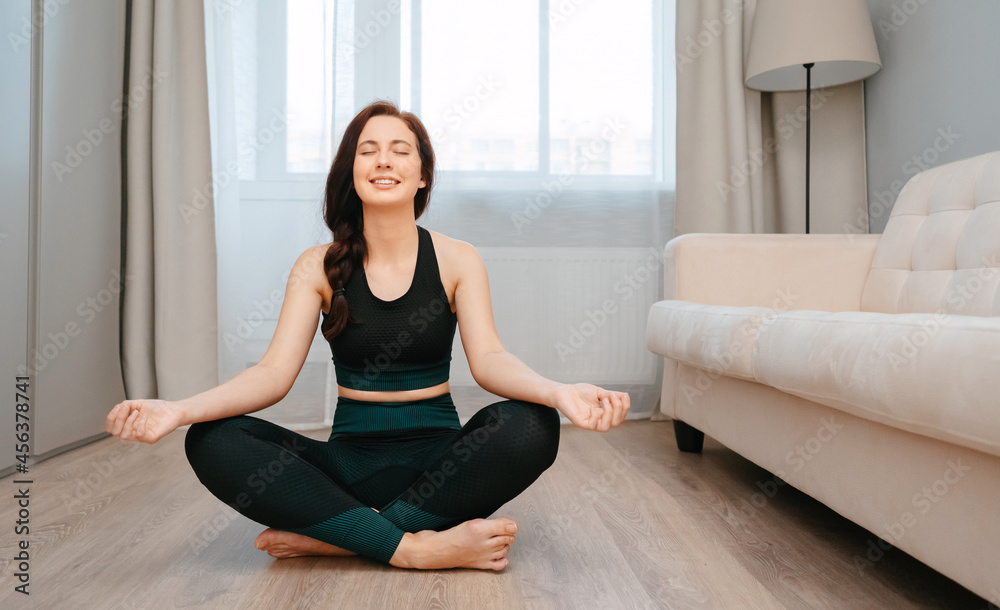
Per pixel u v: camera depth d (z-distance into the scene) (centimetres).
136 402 92
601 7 262
